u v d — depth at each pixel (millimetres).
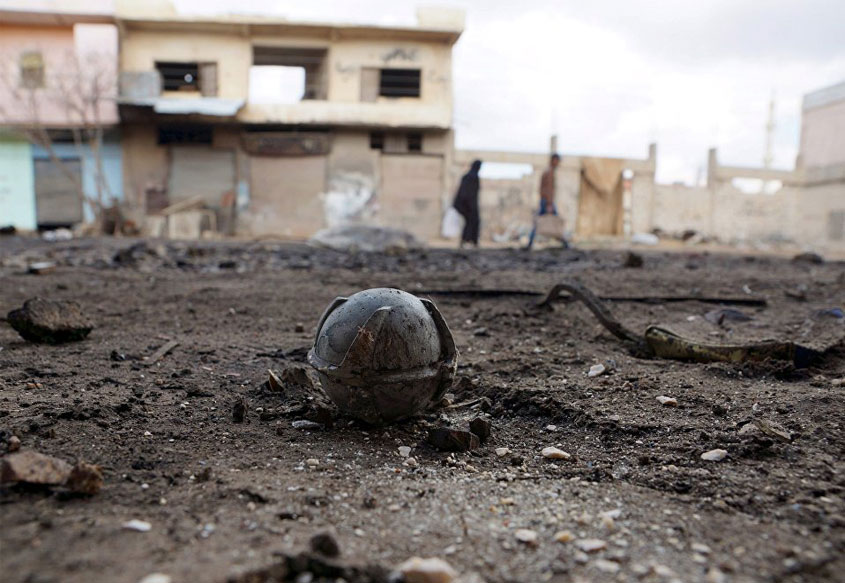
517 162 28297
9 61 25094
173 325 5879
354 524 2158
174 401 3510
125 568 1795
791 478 2537
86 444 2746
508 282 9250
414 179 27578
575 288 5543
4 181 26250
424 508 2309
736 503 2352
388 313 2971
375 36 26672
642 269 11734
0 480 2271
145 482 2416
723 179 30844
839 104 30703
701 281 9453
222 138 26484
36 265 9750
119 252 11727
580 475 2686
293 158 26812
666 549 2021
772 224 31594
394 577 1797
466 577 1847
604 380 4051
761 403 3475
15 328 4820
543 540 2078
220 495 2320
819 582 1843
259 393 3721
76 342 4973
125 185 26172
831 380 3910
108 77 25109
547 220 17453
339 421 3254
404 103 27094
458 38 26797
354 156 27078
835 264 14219
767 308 7000
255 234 26750
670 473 2652
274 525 2094
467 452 2945
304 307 6945
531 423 3408
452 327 5961
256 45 26438
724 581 1827
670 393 3730
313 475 2572
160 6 25031
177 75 27969
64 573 1758
